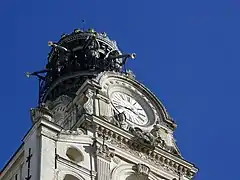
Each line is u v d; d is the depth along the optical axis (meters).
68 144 70.25
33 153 67.38
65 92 85.56
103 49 90.12
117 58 89.25
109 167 71.31
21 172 67.69
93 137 72.62
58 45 90.88
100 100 77.44
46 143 68.19
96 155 71.31
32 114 78.81
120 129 74.56
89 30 91.69
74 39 90.81
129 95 80.06
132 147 74.38
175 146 77.94
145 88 81.06
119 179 71.25
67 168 68.19
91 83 78.19
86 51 89.19
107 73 80.06
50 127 69.31
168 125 79.81
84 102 77.19
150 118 79.25
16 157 68.88
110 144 73.19
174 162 75.88
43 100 87.19
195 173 76.62
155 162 74.94
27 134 69.31
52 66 89.19
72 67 87.94
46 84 88.31
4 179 69.12
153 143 75.31
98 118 74.06
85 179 68.69
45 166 66.50
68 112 78.38
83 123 73.44
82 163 70.00
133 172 72.75
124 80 80.50
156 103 80.75
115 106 78.12
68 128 76.50
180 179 75.31
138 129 76.94
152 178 73.62
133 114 78.56
